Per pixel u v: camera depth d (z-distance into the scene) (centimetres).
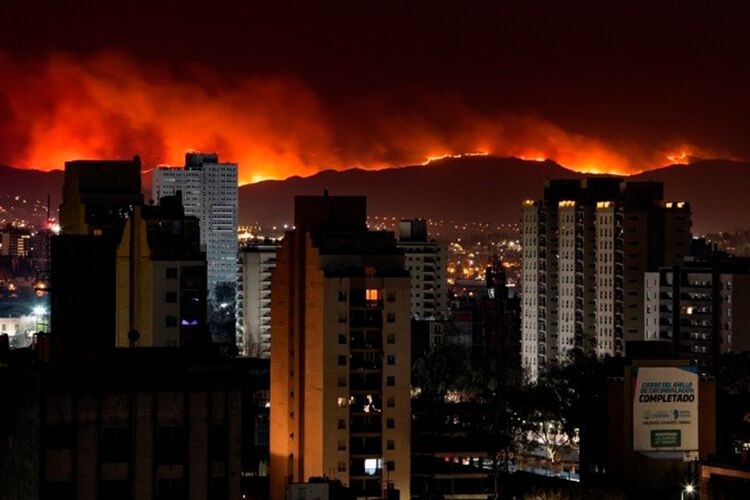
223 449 19338
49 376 19488
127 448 19100
